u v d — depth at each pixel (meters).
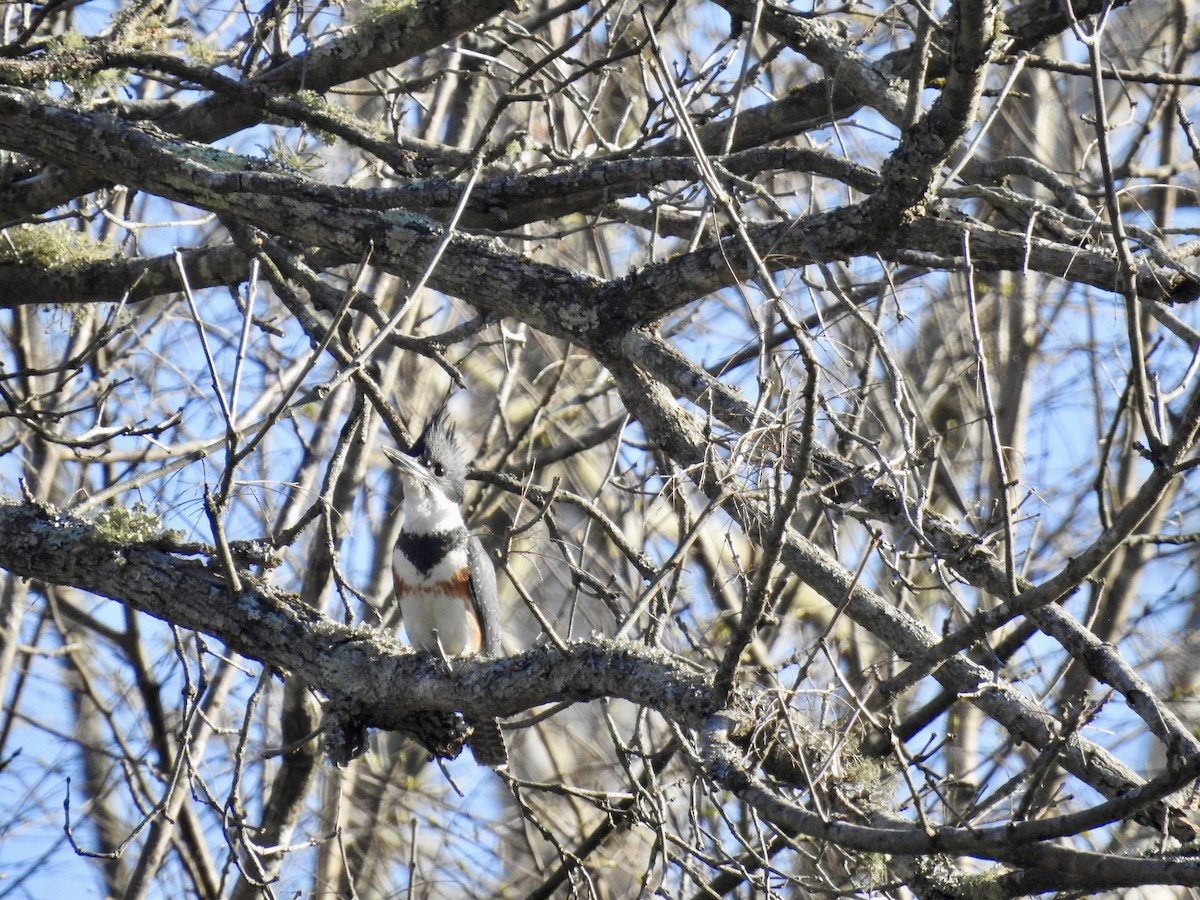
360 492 15.69
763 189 8.48
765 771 6.64
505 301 9.18
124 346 14.99
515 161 11.73
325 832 14.35
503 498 16.55
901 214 7.93
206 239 15.52
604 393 16.39
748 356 10.62
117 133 9.59
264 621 7.75
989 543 7.86
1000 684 7.08
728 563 13.35
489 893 14.88
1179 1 16.39
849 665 14.91
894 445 14.17
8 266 11.04
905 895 7.65
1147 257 7.89
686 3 15.48
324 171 15.05
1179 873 4.54
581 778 16.62
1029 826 4.82
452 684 7.25
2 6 11.80
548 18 10.58
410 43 10.15
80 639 15.28
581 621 16.83
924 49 7.57
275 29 11.04
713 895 9.55
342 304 6.56
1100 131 5.89
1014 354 16.08
